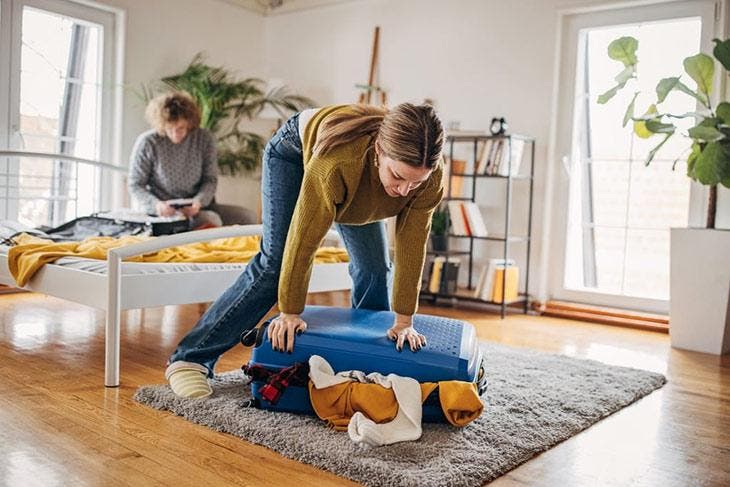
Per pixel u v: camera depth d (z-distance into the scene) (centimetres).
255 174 551
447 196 435
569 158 425
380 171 165
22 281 254
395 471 157
